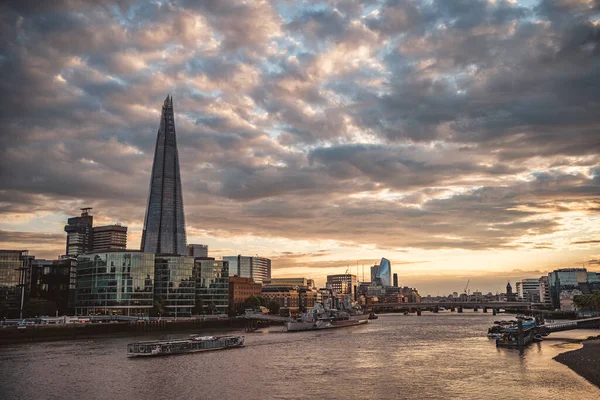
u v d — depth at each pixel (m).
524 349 169.38
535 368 127.62
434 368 132.12
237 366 138.38
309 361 148.38
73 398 99.50
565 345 178.50
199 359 153.12
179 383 113.50
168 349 167.00
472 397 97.38
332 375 122.94
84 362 145.88
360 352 171.25
